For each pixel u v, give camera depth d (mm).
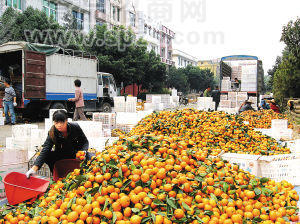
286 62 19109
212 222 2604
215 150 4816
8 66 14906
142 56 29500
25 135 7316
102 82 18094
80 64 16344
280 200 3195
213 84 65188
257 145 5906
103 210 2660
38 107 14172
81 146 4562
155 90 37062
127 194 2914
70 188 3080
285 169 4637
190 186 3000
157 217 2576
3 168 4344
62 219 2674
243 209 2988
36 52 13547
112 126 9477
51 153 4461
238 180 3357
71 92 15773
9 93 12781
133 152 3387
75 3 29391
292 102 15859
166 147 3635
